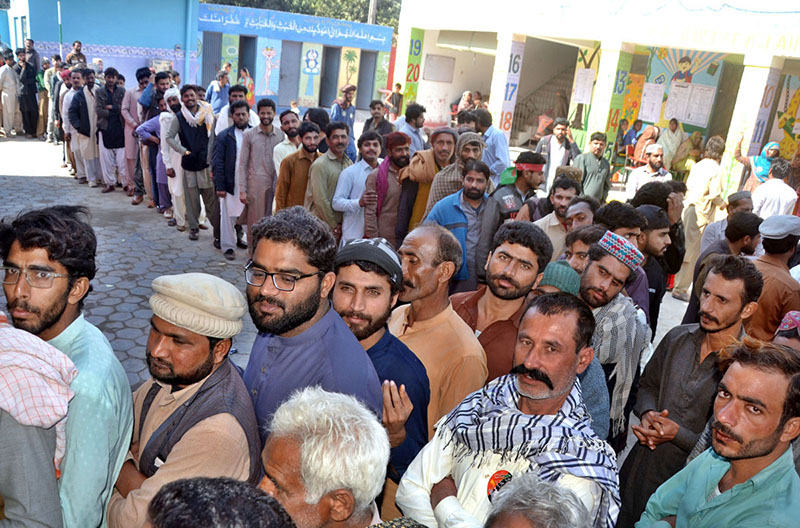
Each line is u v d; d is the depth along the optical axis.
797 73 14.04
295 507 1.56
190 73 20.08
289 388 2.20
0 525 1.76
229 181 7.96
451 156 5.95
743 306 2.82
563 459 1.90
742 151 11.41
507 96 15.64
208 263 8.14
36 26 17.69
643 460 3.11
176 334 1.96
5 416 1.76
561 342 2.03
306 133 6.93
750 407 1.94
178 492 1.10
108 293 6.85
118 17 18.64
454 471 2.17
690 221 8.54
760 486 1.99
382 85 27.91
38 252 2.00
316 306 2.15
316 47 25.86
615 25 13.07
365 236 6.09
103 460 1.97
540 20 14.44
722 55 14.78
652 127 14.70
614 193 13.55
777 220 4.15
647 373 3.27
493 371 3.08
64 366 1.87
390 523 1.65
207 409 1.97
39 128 16.44
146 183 10.41
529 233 3.04
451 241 2.82
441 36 18.70
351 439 1.55
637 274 3.91
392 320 3.14
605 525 1.87
